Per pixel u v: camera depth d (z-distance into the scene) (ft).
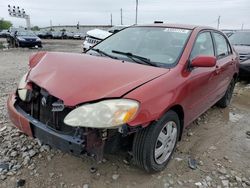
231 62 15.60
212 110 16.85
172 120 9.39
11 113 9.39
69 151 7.84
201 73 10.97
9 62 35.53
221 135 13.16
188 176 9.55
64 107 7.93
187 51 10.45
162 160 9.50
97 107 7.47
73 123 7.41
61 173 9.27
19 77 24.59
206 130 13.64
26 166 9.57
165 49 10.78
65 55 10.33
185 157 10.75
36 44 62.54
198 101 11.35
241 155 11.34
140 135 8.48
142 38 11.73
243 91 22.41
